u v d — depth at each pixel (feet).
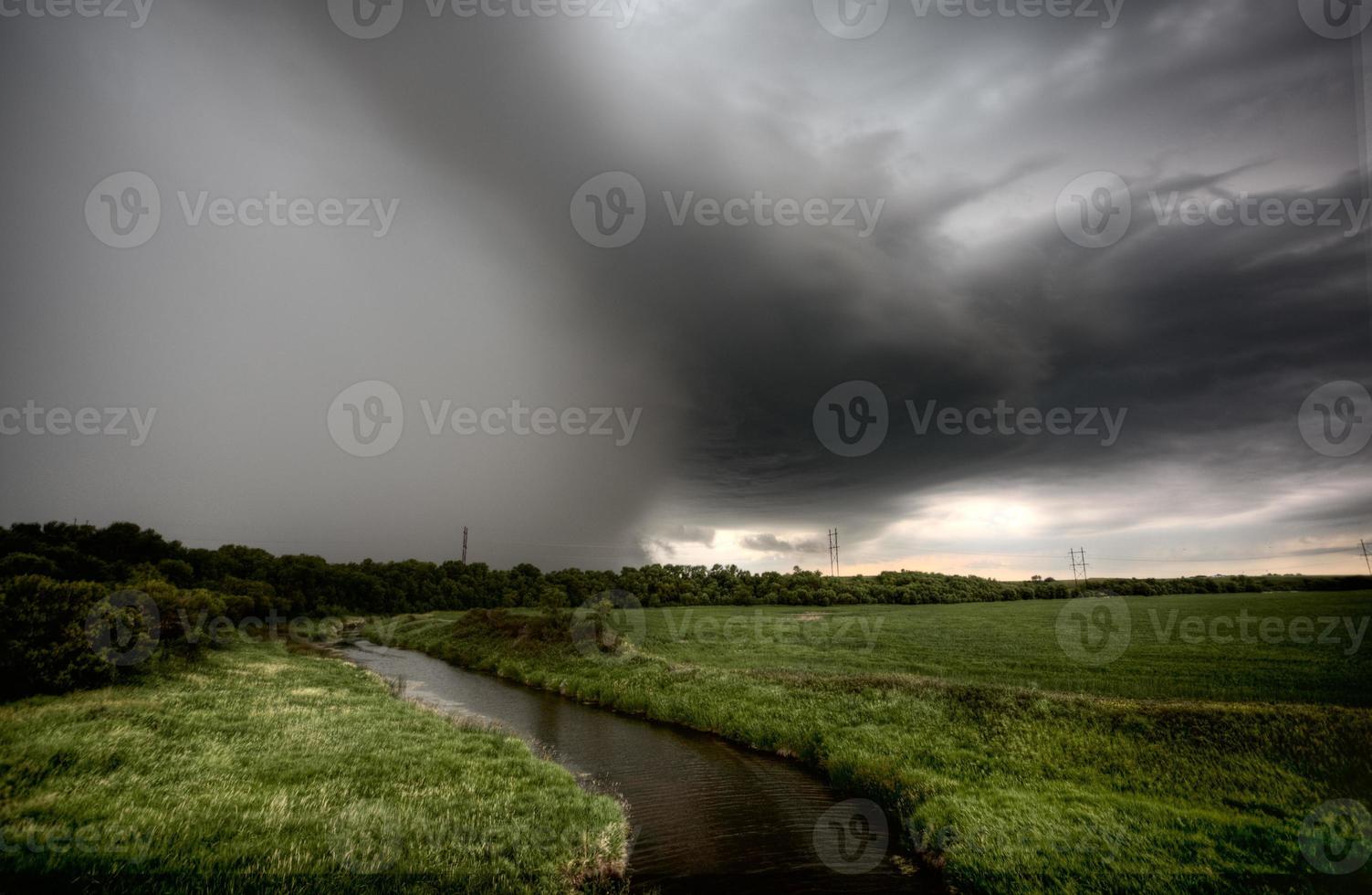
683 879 37.63
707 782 58.29
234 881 28.71
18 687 62.18
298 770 47.44
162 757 46.34
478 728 73.51
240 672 99.60
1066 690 84.99
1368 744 45.39
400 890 30.66
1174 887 31.45
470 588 424.05
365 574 406.62
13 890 25.82
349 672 122.93
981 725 62.34
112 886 26.96
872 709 71.97
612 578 440.86
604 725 83.92
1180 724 53.57
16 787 37.09
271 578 317.42
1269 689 81.00
